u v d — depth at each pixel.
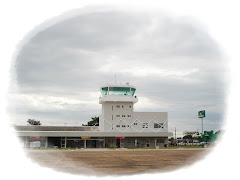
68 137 88.56
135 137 92.06
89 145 90.50
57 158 45.41
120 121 91.75
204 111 77.88
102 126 93.12
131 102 92.62
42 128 90.56
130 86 91.50
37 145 81.81
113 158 47.34
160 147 90.25
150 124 93.12
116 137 88.31
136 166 37.59
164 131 93.25
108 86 90.75
